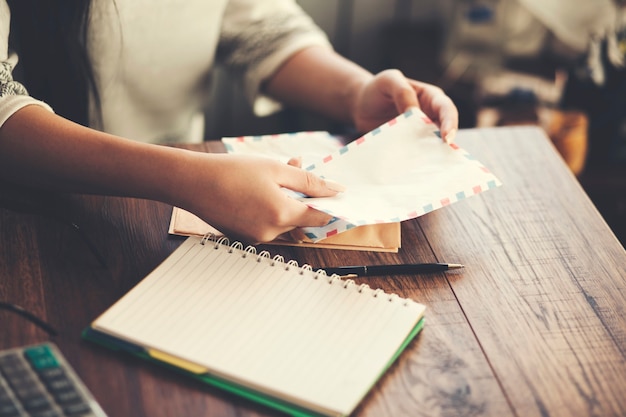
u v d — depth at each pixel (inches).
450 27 74.1
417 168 33.8
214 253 29.7
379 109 40.4
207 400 24.0
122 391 24.2
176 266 28.8
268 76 46.1
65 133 31.8
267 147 36.4
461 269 30.8
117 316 26.1
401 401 24.4
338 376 24.2
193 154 30.9
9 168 32.3
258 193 30.0
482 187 32.7
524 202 35.7
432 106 38.2
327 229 31.8
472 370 25.7
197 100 49.9
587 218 34.8
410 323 26.7
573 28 67.8
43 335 26.1
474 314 28.3
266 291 27.8
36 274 29.0
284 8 47.7
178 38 45.5
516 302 29.0
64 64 42.1
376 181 33.3
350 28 81.0
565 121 74.7
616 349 26.9
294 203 30.6
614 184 78.7
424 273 30.5
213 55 48.3
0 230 31.1
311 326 26.3
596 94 77.4
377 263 30.9
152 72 45.9
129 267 29.8
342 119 43.8
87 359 25.3
